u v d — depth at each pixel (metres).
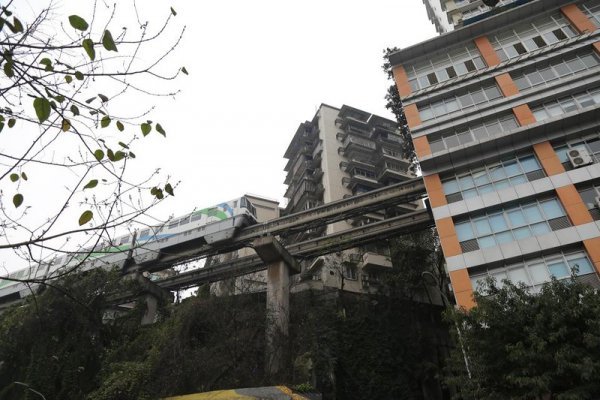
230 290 25.47
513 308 12.30
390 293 27.31
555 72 22.91
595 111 19.66
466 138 22.42
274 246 25.77
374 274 31.64
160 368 17.17
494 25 25.88
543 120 20.27
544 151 19.95
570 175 18.67
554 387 10.77
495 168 20.67
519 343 10.92
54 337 18.86
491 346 11.88
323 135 44.31
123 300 29.78
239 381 16.69
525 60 23.67
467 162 21.16
